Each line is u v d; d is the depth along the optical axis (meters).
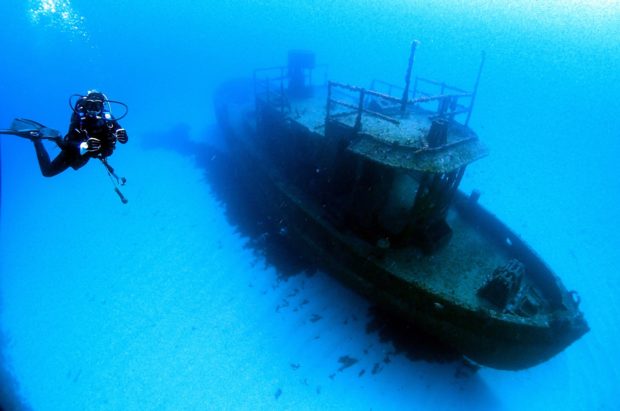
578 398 9.06
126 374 9.31
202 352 9.60
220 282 11.52
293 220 11.17
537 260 8.81
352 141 8.28
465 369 9.13
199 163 18.70
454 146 8.12
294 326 10.03
